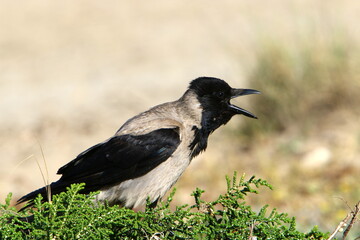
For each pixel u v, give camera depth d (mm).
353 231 8875
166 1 30734
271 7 24891
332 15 17797
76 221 5262
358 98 14891
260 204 11258
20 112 18875
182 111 8398
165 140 7941
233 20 24859
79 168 7781
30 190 13328
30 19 29469
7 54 25125
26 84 21438
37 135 16891
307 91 15016
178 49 22969
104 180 7777
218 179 12766
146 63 21953
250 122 14805
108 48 24594
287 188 11695
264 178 12203
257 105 14938
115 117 17531
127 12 29516
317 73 15070
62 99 19578
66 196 5395
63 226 5242
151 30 26172
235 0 28531
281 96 14859
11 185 13562
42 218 5191
